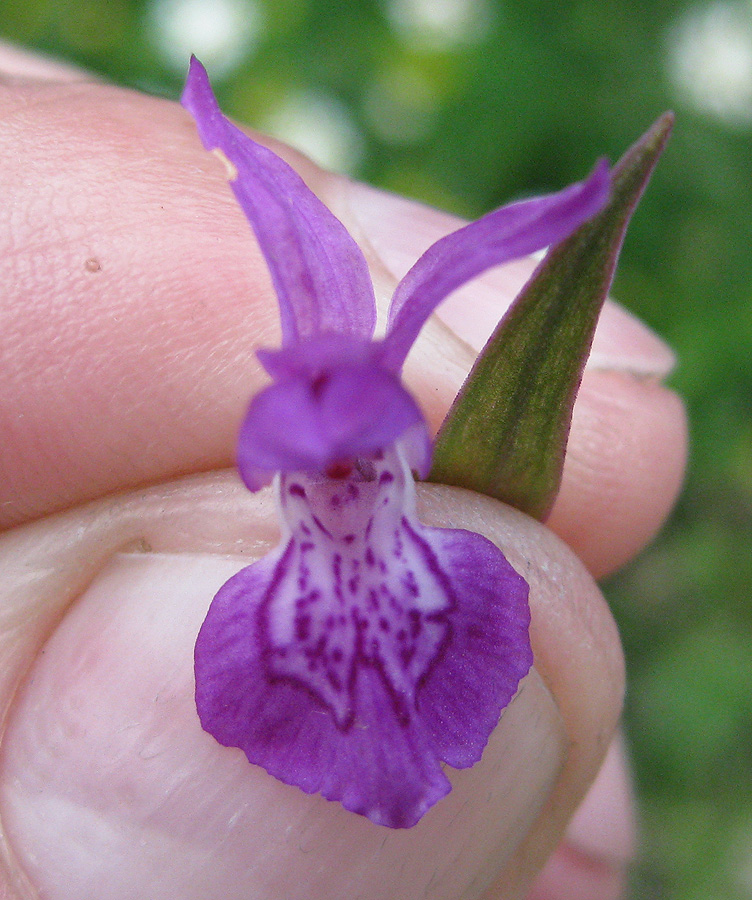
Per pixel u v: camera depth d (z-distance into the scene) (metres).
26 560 0.05
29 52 0.08
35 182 0.05
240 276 0.05
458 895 0.05
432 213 0.06
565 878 0.07
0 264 0.05
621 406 0.06
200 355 0.05
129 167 0.05
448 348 0.05
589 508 0.06
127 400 0.05
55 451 0.05
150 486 0.05
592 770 0.05
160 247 0.05
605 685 0.05
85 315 0.05
